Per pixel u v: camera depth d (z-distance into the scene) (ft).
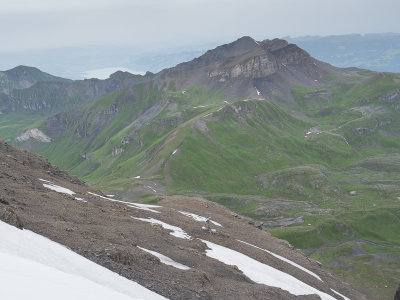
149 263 108.78
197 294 101.30
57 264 73.10
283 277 176.86
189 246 155.02
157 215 211.20
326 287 214.69
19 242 74.38
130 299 56.65
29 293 43.73
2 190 133.80
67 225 112.68
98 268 83.15
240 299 113.91
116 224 147.13
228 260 160.04
